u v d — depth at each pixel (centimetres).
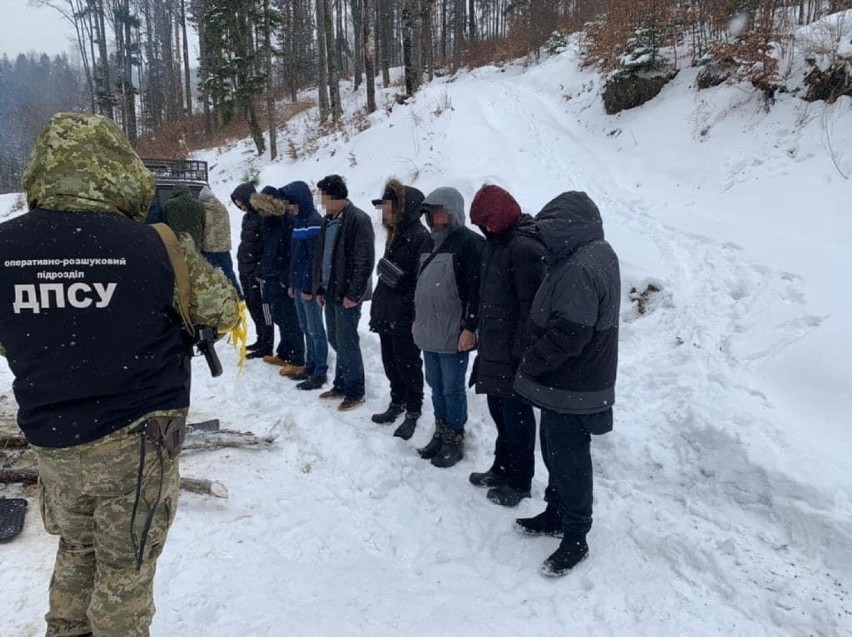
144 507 204
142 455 199
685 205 766
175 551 321
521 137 1247
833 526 286
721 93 931
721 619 263
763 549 297
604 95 1184
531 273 332
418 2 2223
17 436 407
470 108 1470
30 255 189
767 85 844
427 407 501
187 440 432
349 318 497
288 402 526
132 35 3916
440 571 313
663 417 411
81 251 191
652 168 925
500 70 2252
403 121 1492
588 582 296
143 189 211
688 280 580
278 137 2227
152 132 3528
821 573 277
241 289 723
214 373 232
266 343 653
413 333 406
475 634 264
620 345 530
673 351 490
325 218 514
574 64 1614
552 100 1479
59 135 196
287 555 324
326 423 477
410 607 285
